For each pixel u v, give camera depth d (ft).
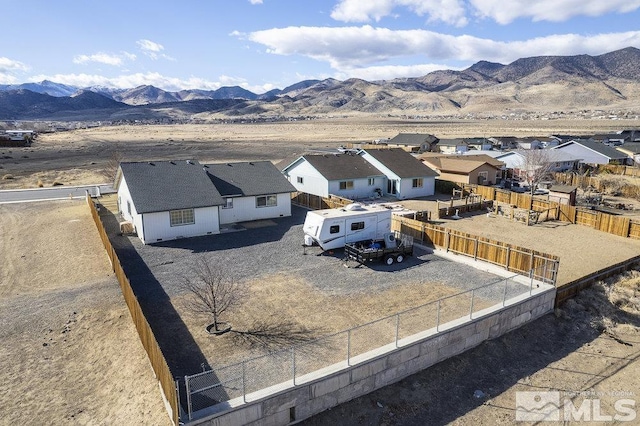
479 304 67.41
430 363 56.85
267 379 47.26
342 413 48.06
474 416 49.06
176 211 103.30
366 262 86.48
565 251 98.78
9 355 55.06
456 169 181.78
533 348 63.46
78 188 176.76
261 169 133.80
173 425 41.73
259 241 102.99
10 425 42.96
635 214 137.39
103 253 94.17
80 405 45.98
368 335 57.41
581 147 232.12
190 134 569.64
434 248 97.04
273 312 65.26
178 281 77.66
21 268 86.38
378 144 325.01
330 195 145.48
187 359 52.49
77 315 65.10
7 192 168.04
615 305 75.25
